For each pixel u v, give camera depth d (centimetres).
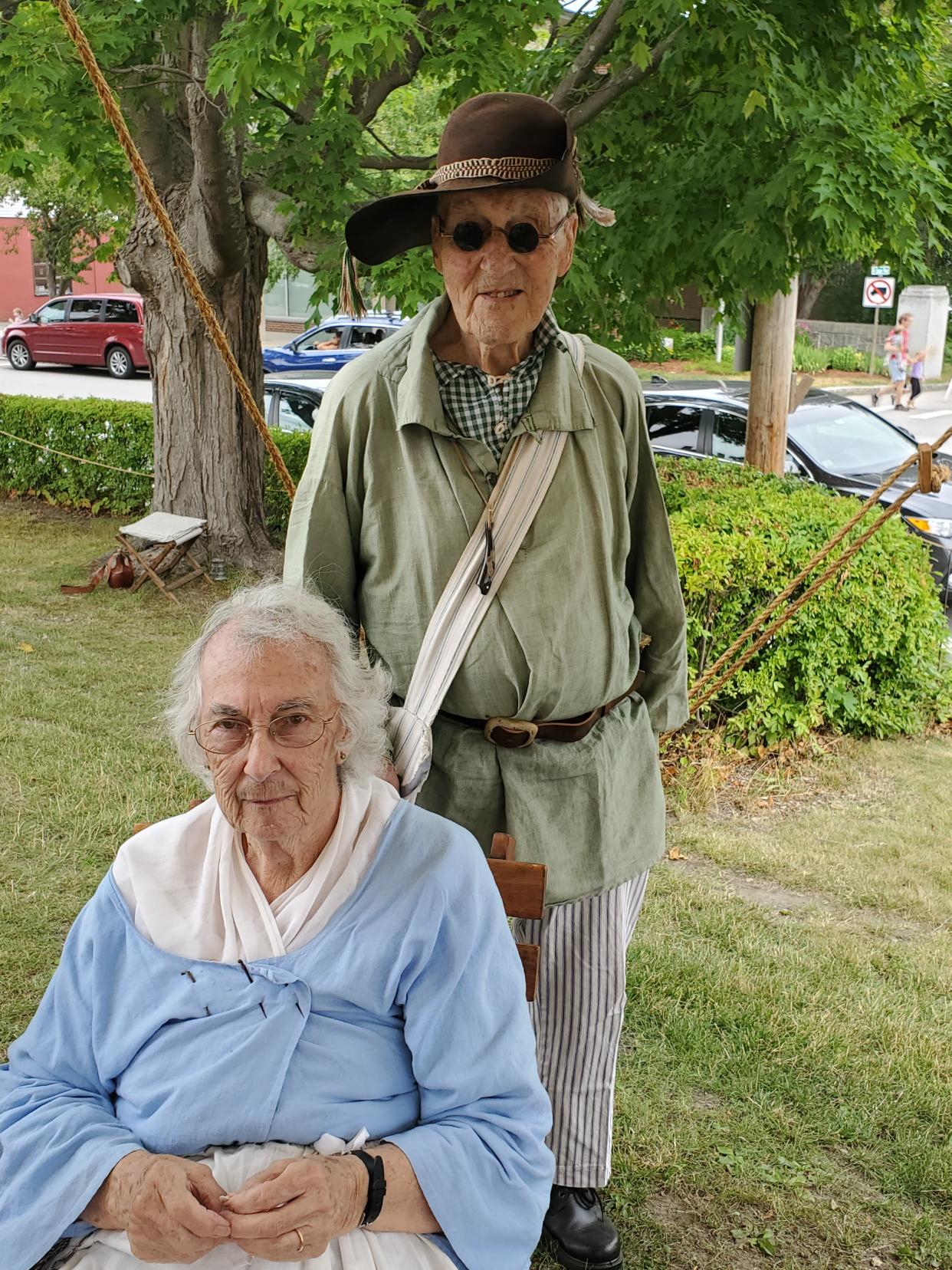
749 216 598
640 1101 303
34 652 693
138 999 171
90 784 493
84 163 676
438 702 204
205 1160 163
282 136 664
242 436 876
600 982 234
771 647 559
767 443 760
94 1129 164
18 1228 156
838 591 567
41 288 4038
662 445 938
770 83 549
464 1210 162
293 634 171
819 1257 254
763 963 375
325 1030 167
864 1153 286
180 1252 150
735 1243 258
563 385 203
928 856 472
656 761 243
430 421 200
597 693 218
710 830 493
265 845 171
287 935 171
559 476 204
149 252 829
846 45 623
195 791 490
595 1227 245
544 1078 243
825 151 571
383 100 709
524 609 203
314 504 211
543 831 215
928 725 640
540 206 190
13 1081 173
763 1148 287
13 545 1005
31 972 348
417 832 177
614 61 599
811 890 442
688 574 528
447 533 203
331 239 685
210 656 171
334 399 210
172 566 845
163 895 175
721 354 2827
